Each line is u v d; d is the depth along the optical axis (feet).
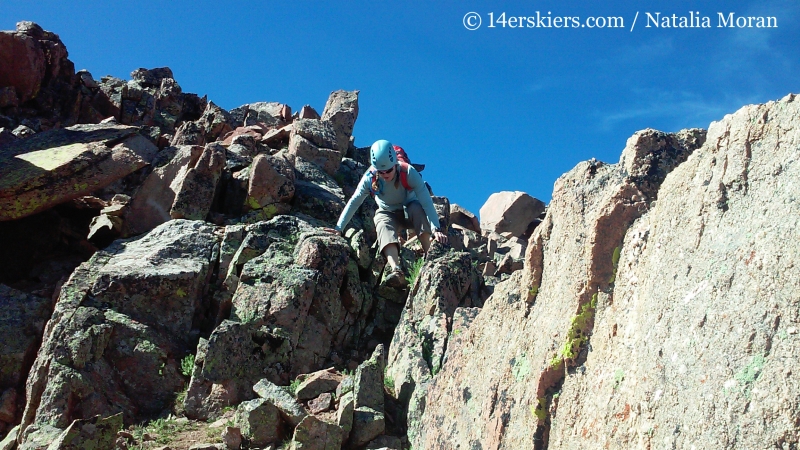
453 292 29.86
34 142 41.45
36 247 38.63
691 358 14.76
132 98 68.54
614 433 16.06
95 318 29.66
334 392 27.48
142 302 31.24
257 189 39.34
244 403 25.41
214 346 28.71
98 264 32.86
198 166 38.86
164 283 31.71
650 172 18.54
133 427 27.07
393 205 37.17
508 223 51.24
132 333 29.71
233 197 40.11
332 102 55.52
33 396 28.02
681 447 14.25
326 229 36.17
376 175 36.60
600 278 18.22
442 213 46.80
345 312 33.09
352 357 31.86
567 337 18.16
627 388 16.19
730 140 16.24
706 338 14.62
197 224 36.09
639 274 17.33
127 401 28.25
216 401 27.89
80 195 38.63
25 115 61.52
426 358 27.50
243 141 46.01
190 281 32.12
